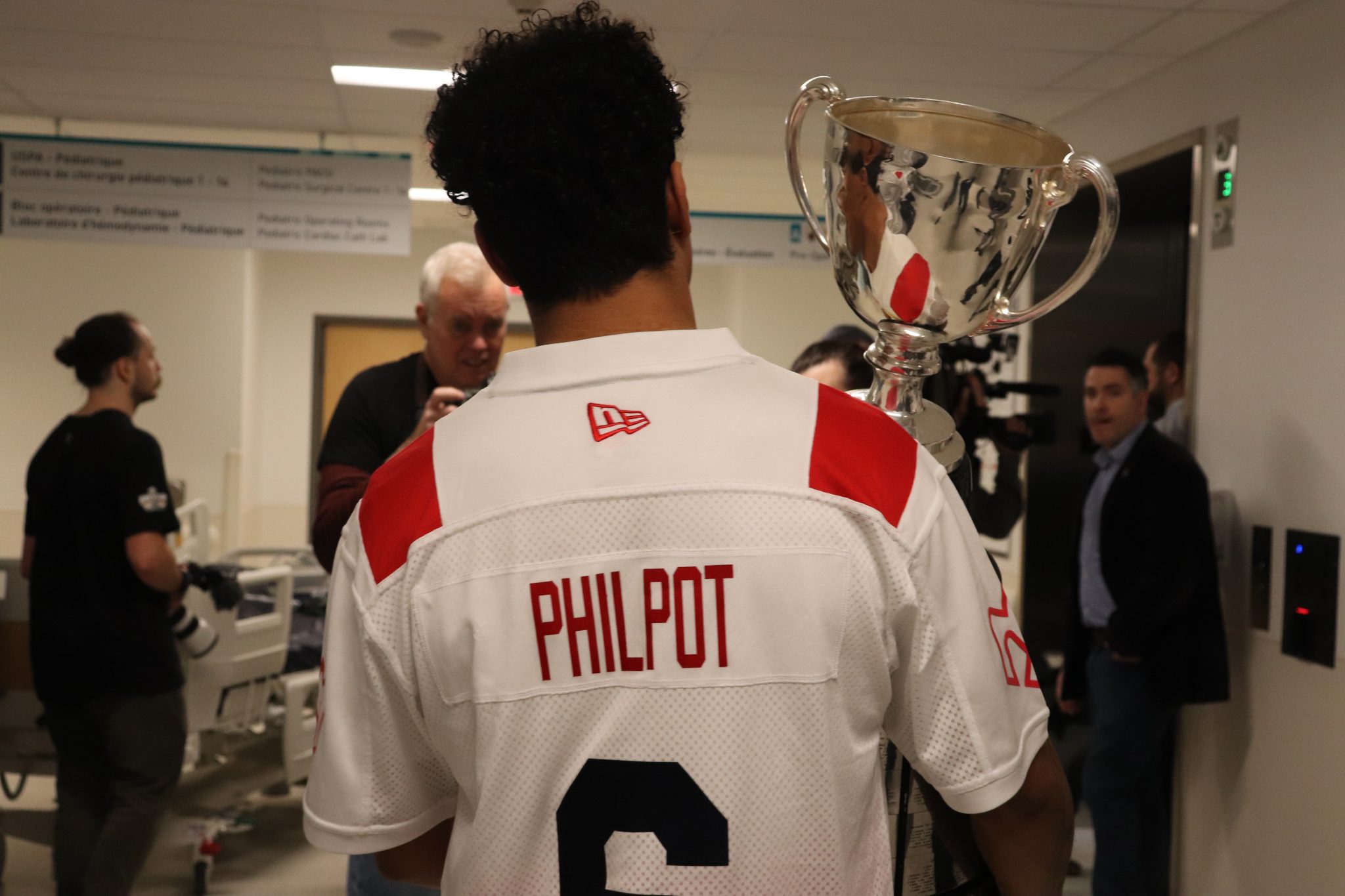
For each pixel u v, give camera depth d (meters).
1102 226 0.98
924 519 0.76
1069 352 4.45
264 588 4.85
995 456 3.50
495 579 0.75
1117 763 3.22
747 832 0.72
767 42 3.42
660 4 3.09
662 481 0.74
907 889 0.93
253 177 4.63
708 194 6.31
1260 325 3.05
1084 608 3.43
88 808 3.03
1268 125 3.03
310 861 3.95
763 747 0.72
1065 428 4.46
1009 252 0.94
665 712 0.72
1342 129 2.73
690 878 0.72
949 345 3.17
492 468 0.77
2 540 7.01
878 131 1.02
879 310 0.98
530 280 0.80
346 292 9.19
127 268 7.46
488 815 0.74
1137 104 3.74
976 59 3.55
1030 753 0.80
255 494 8.80
